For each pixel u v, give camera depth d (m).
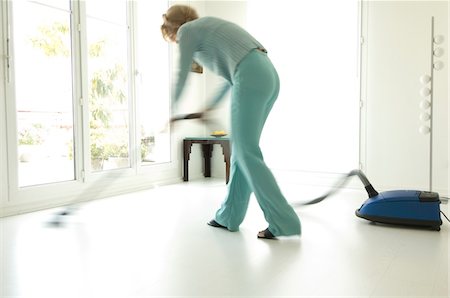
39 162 3.42
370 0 4.11
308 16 4.41
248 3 4.73
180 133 4.88
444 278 1.70
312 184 4.50
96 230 2.56
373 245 2.21
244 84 2.17
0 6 2.92
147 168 4.38
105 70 3.99
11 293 1.58
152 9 4.47
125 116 4.20
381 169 4.16
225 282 1.68
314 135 4.47
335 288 1.61
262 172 2.22
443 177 3.86
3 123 2.98
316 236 2.40
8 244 2.25
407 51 3.98
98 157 4.04
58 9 3.40
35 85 3.31
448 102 3.80
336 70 4.31
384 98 4.11
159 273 1.79
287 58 4.54
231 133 2.29
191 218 2.89
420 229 2.57
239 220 2.50
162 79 4.66
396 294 1.54
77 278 1.74
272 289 1.61
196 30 2.24
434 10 3.84
